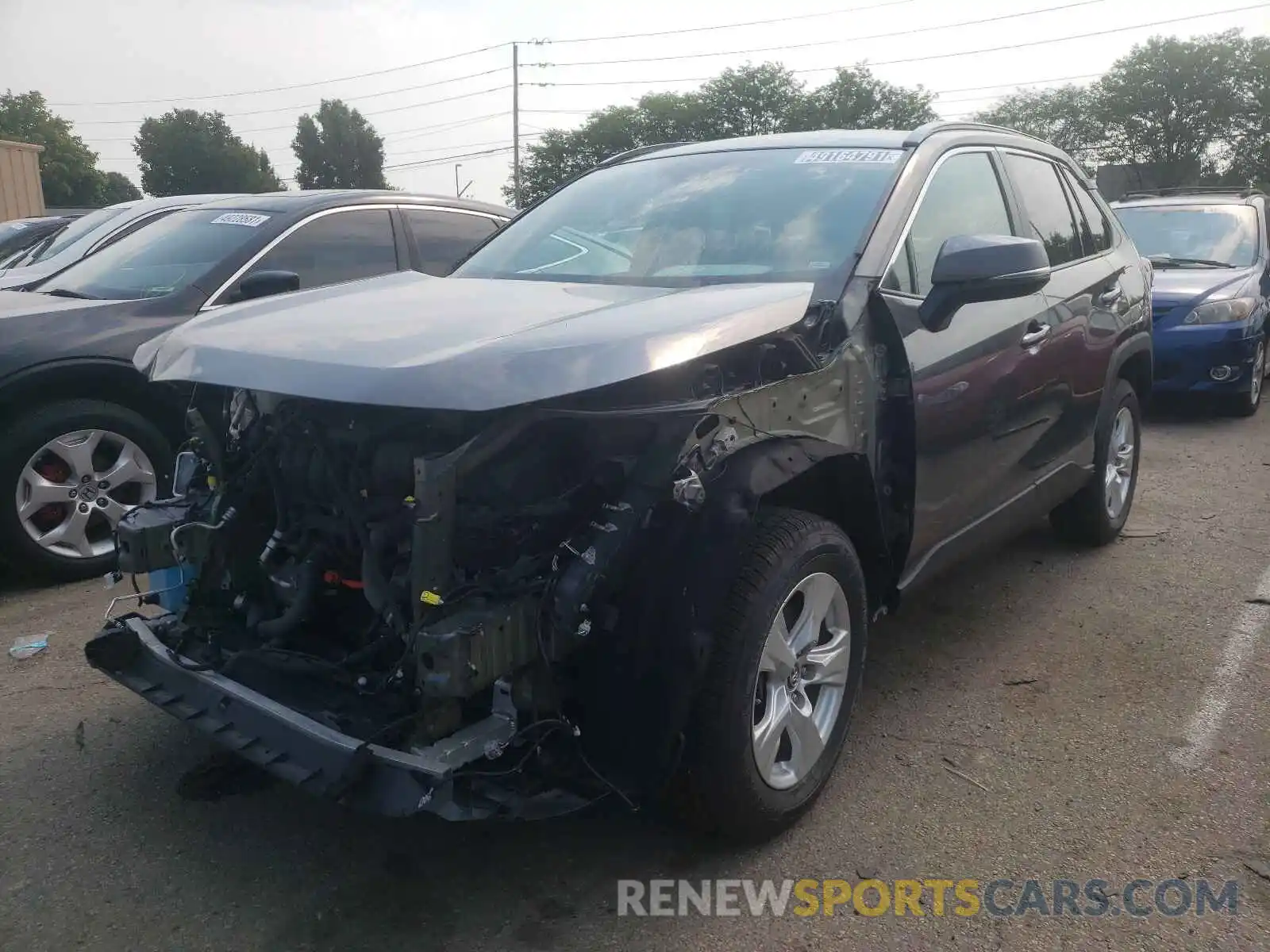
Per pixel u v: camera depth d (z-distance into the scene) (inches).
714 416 100.6
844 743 126.9
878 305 125.3
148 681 115.7
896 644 166.6
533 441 98.7
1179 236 391.9
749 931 101.1
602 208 158.7
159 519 125.6
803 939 100.0
